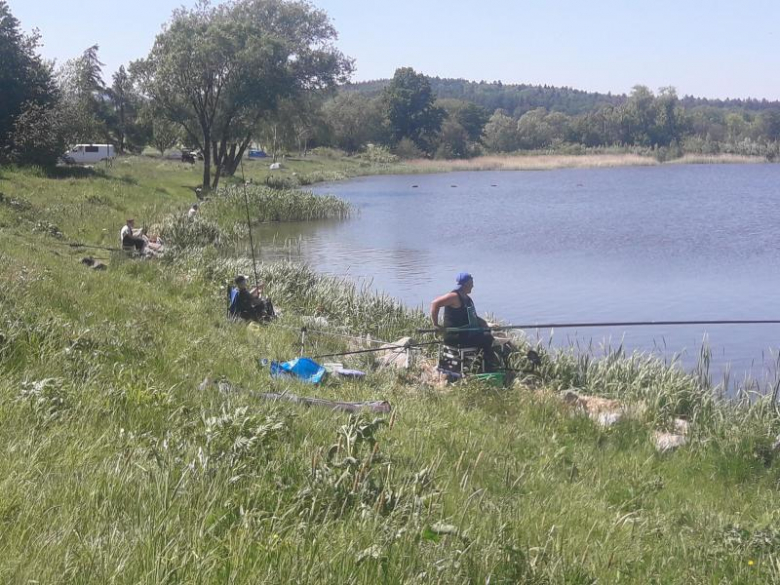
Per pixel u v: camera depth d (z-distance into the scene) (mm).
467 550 4430
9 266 12250
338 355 12133
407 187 74875
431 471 5766
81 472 4562
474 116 162125
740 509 7684
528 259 29406
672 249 31906
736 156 145000
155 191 44281
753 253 30562
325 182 81125
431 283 24391
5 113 45125
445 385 11484
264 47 52688
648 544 5980
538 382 12430
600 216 46156
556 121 176875
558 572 4625
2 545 3512
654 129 170500
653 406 11281
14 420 5301
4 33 45375
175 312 12773
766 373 14758
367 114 141250
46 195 32812
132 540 3701
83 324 9297
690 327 18562
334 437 6414
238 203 40688
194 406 6883
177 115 54250
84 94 90312
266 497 4695
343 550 4012
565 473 7785
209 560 3604
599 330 18297
